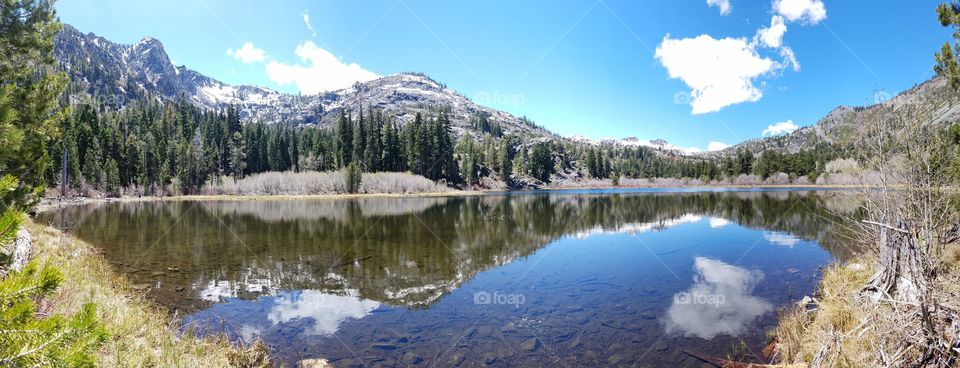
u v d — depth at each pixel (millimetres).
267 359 7547
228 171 93750
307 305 11273
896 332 5184
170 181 75938
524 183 118062
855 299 7273
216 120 120125
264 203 58844
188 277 14008
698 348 8180
